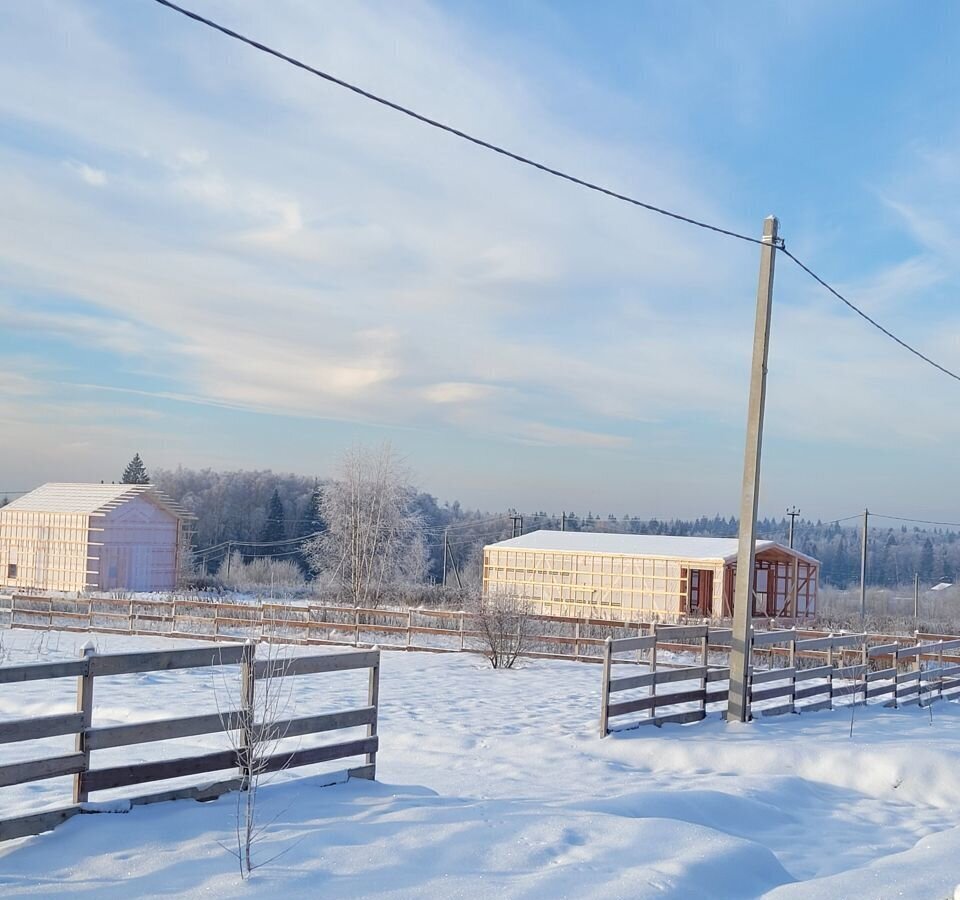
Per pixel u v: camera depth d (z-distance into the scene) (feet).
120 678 55.52
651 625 89.81
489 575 152.66
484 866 19.25
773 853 23.38
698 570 148.36
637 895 18.03
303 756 25.21
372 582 154.51
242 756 23.45
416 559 182.39
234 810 22.12
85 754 20.74
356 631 87.20
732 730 42.55
